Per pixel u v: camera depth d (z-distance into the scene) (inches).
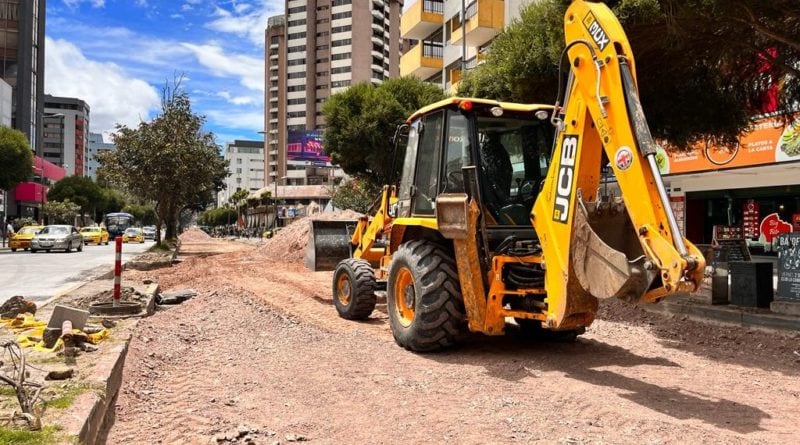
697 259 168.6
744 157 663.8
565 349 279.6
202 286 540.1
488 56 479.2
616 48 195.5
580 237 205.2
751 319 312.5
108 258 1003.9
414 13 1603.1
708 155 709.9
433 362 253.1
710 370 241.0
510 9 1144.2
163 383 226.1
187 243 1914.4
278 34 5036.9
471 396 203.3
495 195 261.9
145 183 1079.0
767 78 438.6
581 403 192.2
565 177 216.8
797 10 313.1
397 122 916.6
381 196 369.7
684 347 286.0
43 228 1240.8
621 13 315.9
